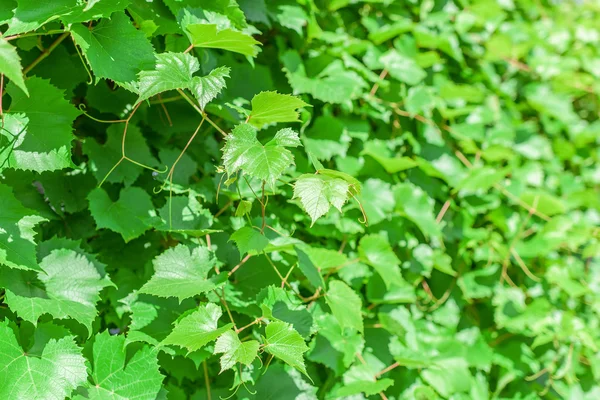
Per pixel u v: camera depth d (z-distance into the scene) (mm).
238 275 1539
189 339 1331
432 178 1906
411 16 2045
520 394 1948
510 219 2066
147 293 1395
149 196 1496
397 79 1823
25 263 1311
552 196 2059
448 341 1795
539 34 2447
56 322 1411
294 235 1665
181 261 1420
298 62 1671
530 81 2361
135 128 1519
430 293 1842
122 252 1527
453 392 1725
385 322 1669
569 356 1987
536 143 2246
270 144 1325
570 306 2150
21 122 1334
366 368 1631
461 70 2166
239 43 1387
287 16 1650
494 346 1981
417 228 1821
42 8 1300
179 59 1343
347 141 1698
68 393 1316
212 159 1610
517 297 1981
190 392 1532
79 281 1380
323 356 1570
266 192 1488
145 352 1396
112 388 1372
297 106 1348
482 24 2221
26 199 1448
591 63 2404
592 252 2115
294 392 1521
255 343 1340
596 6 2627
